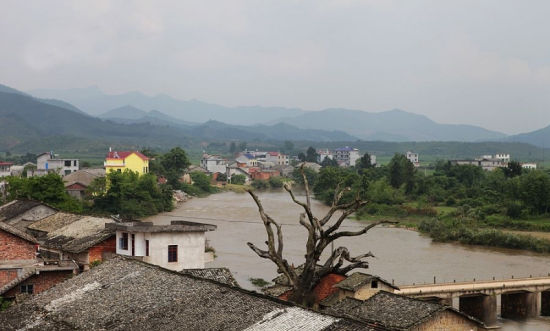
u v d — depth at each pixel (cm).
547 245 10394
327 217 4453
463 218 13338
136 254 5669
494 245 10975
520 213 13325
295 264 8288
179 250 5769
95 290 3897
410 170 18112
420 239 11550
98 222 6881
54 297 3991
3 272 5041
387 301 4534
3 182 15638
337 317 2714
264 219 4425
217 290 3341
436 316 4178
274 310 2933
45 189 10744
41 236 6919
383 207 15338
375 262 8888
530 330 6369
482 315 6644
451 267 8638
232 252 9312
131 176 15162
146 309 3375
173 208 15512
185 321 3108
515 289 6831
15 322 3778
